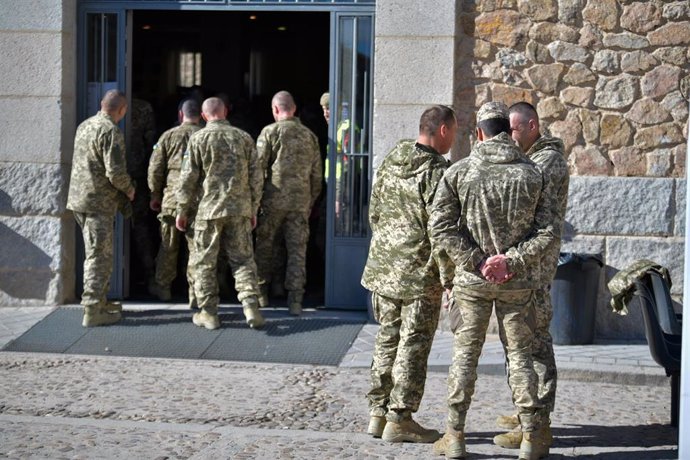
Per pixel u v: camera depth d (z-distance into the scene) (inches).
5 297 499.2
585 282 445.1
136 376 404.8
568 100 462.9
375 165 474.3
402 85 469.7
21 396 374.0
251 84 856.9
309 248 623.2
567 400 379.6
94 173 463.5
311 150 496.4
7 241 497.0
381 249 320.5
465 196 296.2
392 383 327.6
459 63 468.8
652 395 388.8
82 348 442.6
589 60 461.4
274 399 374.3
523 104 323.6
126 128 523.5
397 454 310.8
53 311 489.1
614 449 320.5
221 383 395.9
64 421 342.6
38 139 493.4
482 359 422.3
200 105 543.2
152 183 501.4
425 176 312.2
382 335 327.9
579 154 464.1
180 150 494.9
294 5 497.7
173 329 464.8
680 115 457.4
